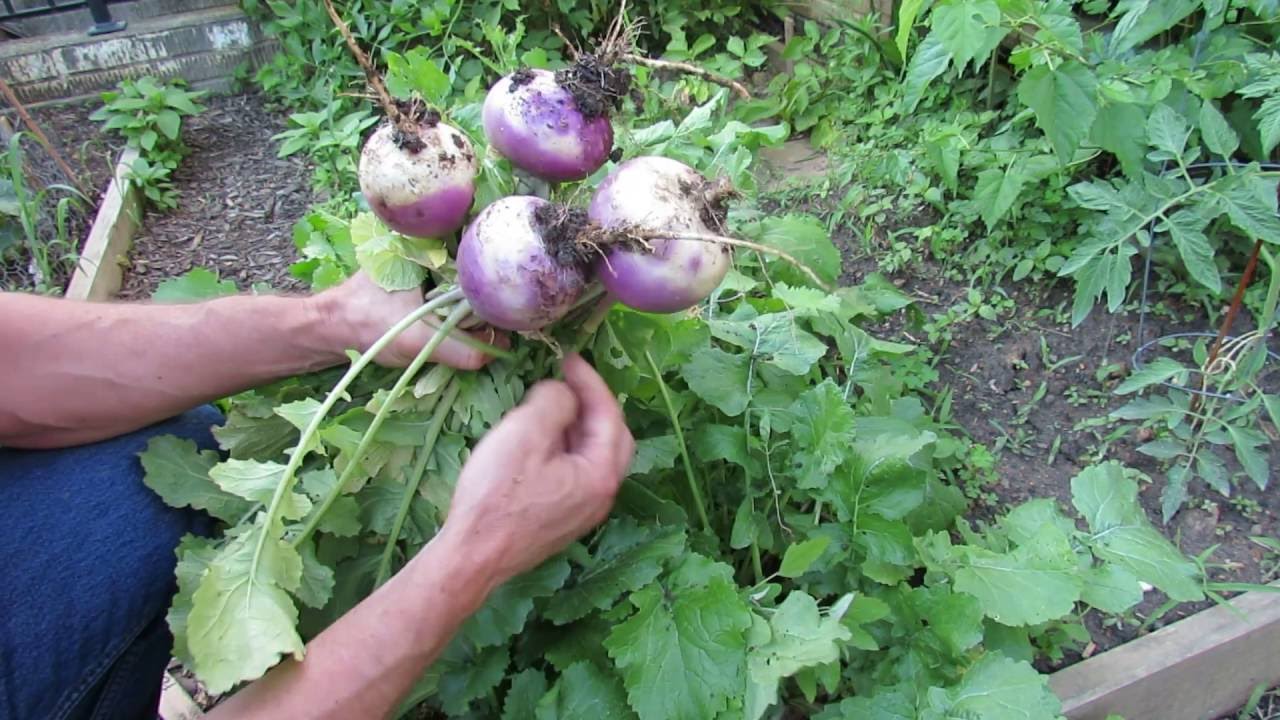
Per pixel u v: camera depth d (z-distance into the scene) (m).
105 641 0.66
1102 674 0.83
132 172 1.63
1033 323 1.17
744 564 0.87
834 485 0.79
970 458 1.01
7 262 1.52
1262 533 0.95
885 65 1.60
